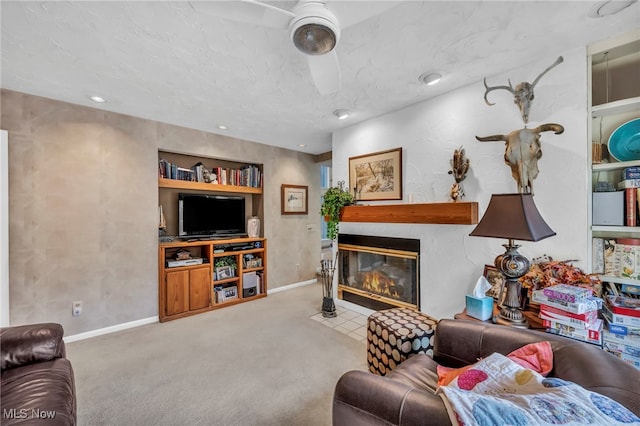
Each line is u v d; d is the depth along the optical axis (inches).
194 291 132.2
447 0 54.9
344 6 43.6
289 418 63.7
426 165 104.8
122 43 68.1
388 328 72.5
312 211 195.3
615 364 35.6
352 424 37.2
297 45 50.4
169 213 139.7
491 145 87.6
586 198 71.2
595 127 76.7
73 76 84.4
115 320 113.0
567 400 27.1
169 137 129.5
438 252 100.5
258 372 82.1
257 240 160.6
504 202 61.3
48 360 57.0
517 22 62.0
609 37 67.7
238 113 116.6
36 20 59.4
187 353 93.7
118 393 72.5
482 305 66.4
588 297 56.5
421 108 106.0
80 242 105.7
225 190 151.3
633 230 65.9
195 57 74.5
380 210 113.7
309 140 160.7
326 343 100.7
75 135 104.9
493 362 40.1
